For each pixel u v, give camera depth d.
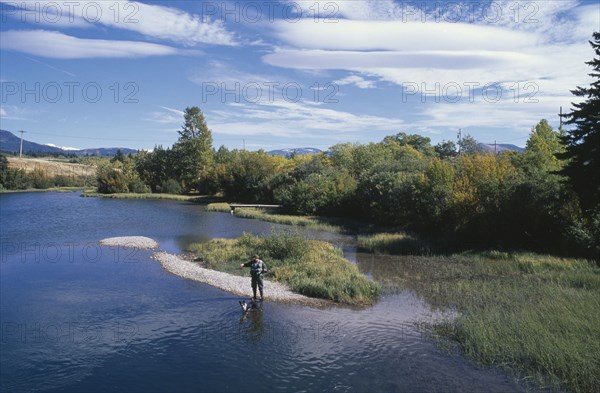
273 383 12.65
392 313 18.86
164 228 48.06
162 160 111.75
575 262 26.17
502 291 21.23
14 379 13.02
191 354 14.75
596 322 14.89
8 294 21.98
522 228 33.22
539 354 13.20
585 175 27.98
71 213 62.28
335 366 13.67
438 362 13.74
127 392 12.29
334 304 20.34
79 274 26.36
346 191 57.44
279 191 70.00
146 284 23.98
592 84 27.78
